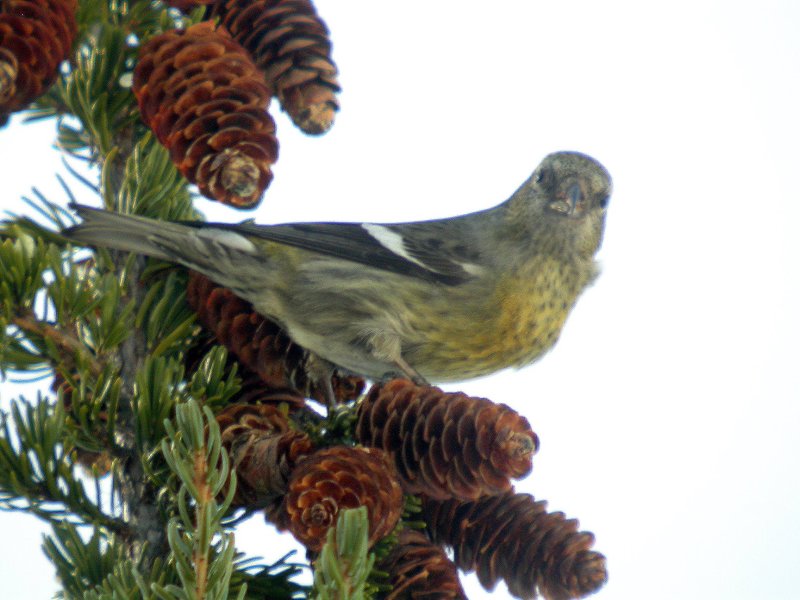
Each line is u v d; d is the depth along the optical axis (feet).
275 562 22.71
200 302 27.30
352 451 20.99
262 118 24.02
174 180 28.78
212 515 18.01
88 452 27.09
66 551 22.35
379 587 21.74
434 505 24.66
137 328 26.00
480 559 24.38
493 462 22.33
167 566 21.97
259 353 27.30
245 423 22.97
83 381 23.43
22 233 23.80
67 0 24.27
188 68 24.18
